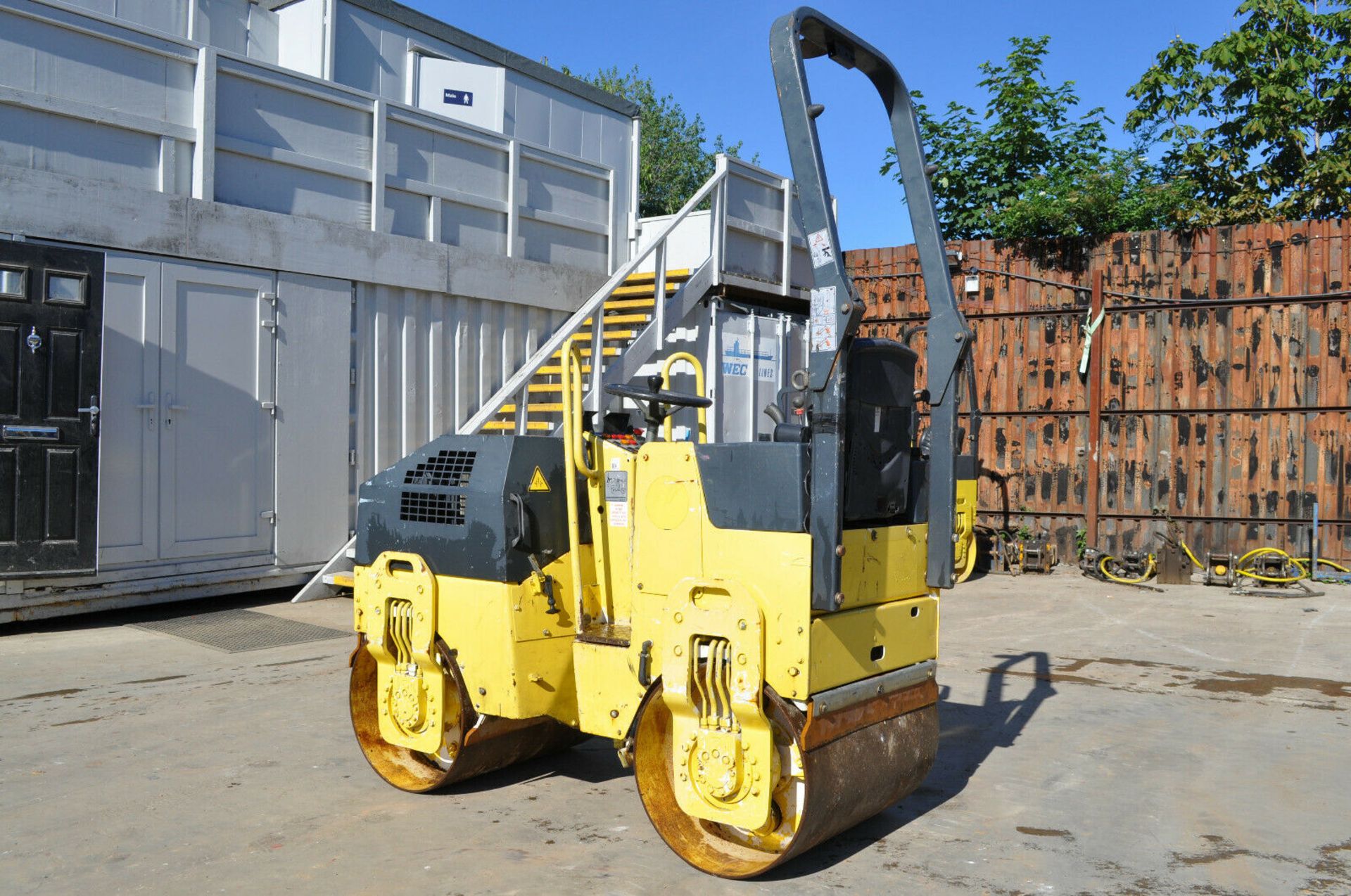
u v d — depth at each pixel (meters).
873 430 4.11
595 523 4.75
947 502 4.35
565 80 13.61
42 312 8.16
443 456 4.90
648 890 3.85
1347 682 7.25
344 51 11.66
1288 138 17.22
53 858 4.13
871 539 4.12
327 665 7.48
